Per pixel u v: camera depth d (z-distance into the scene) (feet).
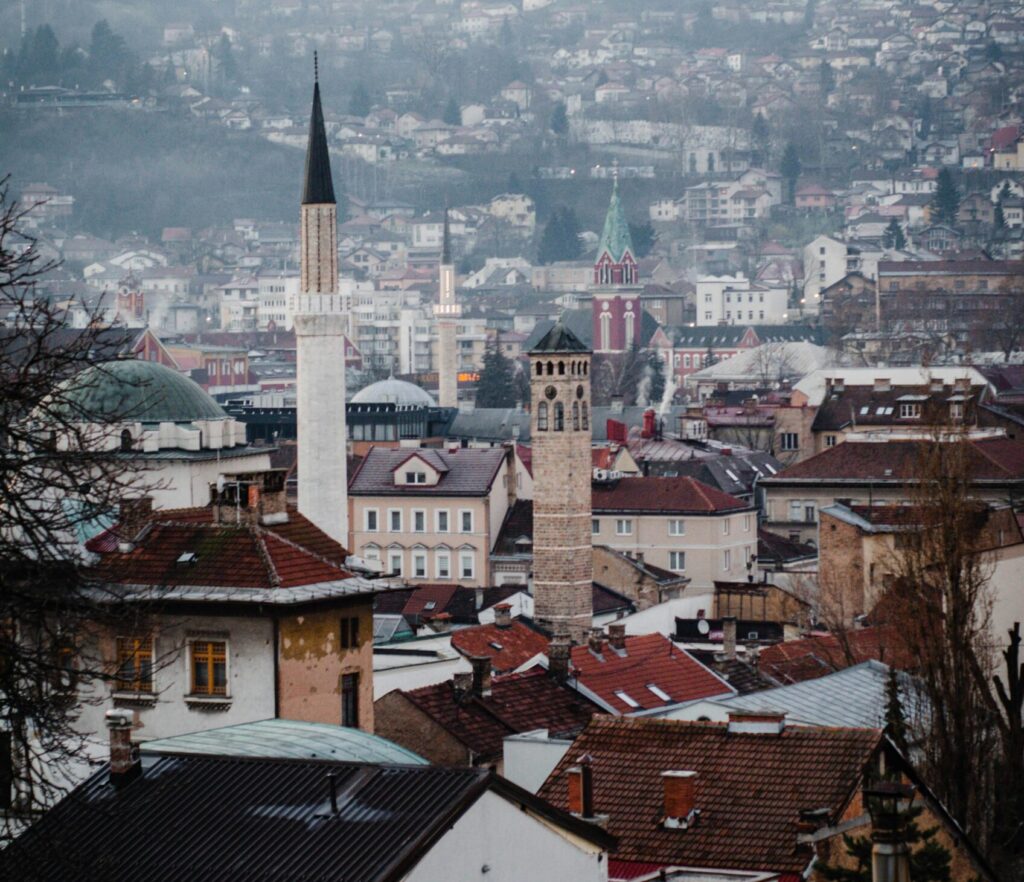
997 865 388.16
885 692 377.30
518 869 266.16
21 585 241.55
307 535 411.13
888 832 223.30
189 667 382.22
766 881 312.29
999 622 569.64
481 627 651.25
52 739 242.78
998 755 413.59
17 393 240.73
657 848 323.57
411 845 252.62
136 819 265.95
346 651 392.06
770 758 334.44
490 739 463.42
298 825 260.01
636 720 350.02
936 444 517.96
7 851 254.68
